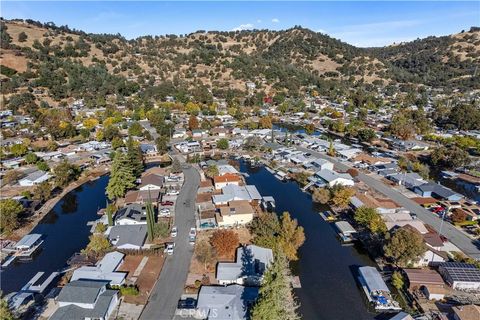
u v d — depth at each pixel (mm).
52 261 62312
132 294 51531
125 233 67062
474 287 52906
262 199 85375
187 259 61062
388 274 57250
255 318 40625
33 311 48719
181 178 101062
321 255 63719
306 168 109812
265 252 59812
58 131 145750
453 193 85562
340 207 82625
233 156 126188
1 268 60188
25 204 83188
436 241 63438
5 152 125062
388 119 188750
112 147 129375
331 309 50062
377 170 106812
